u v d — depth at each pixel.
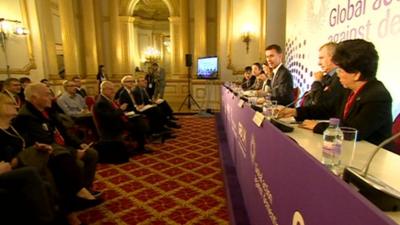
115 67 8.92
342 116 1.53
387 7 2.29
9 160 1.83
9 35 6.49
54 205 1.75
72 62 7.97
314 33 3.95
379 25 2.40
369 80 1.33
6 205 1.51
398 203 0.54
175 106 8.50
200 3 7.97
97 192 2.50
